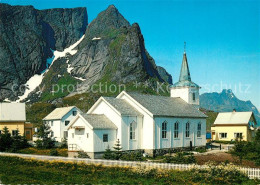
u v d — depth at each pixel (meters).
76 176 36.25
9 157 45.94
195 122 73.94
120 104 63.56
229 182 35.78
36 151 65.62
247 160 53.25
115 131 60.19
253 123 97.19
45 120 99.50
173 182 35.09
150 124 63.12
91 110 64.62
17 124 89.56
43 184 31.44
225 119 96.25
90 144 57.19
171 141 66.81
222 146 82.12
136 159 51.44
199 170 38.28
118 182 33.69
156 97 72.94
